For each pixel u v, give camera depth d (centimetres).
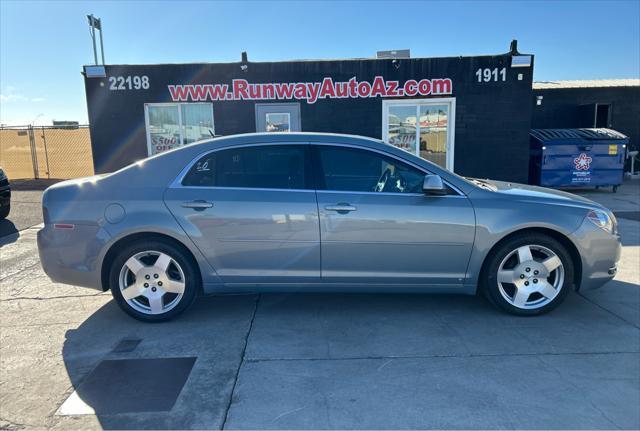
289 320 424
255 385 315
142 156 1123
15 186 1483
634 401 296
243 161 420
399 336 389
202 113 1116
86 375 331
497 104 1094
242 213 406
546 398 299
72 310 455
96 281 414
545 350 363
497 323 414
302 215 405
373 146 423
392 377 324
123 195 409
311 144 423
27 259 645
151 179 416
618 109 1642
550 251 418
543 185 1268
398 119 1107
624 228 806
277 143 423
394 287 422
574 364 341
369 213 406
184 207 406
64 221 408
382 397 300
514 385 313
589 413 283
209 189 412
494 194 421
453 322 417
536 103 1633
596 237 420
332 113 1102
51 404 296
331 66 1086
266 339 385
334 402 295
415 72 1086
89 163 1808
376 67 1084
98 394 307
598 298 477
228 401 297
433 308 450
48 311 454
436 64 1083
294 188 413
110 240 405
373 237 407
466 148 1110
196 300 477
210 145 423
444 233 409
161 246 410
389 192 414
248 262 413
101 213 406
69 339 390
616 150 1255
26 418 282
